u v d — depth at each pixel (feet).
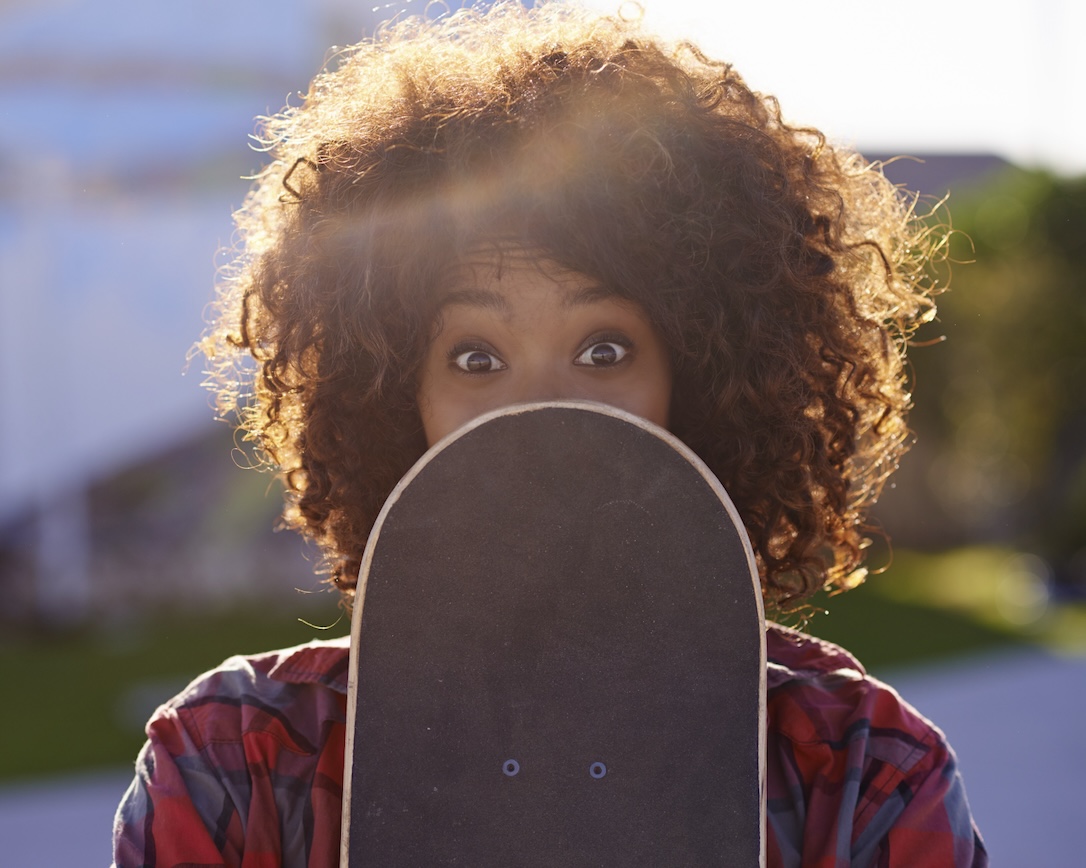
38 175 27.25
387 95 5.32
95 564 29.66
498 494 4.42
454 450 4.43
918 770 4.81
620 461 4.43
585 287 4.77
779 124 5.53
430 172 4.93
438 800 4.31
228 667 5.03
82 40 27.20
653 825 4.29
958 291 49.75
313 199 5.34
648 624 4.40
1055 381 50.39
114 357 28.04
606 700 4.36
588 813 4.30
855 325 5.65
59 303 27.71
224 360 6.47
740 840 4.27
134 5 27.35
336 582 5.61
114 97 27.50
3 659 25.45
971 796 18.13
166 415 28.22
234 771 4.71
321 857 4.60
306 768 4.75
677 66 5.36
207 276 28.04
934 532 56.49
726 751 4.33
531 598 4.40
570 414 4.44
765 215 5.17
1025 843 16.07
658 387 5.00
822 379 5.48
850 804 4.71
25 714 20.71
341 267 5.17
